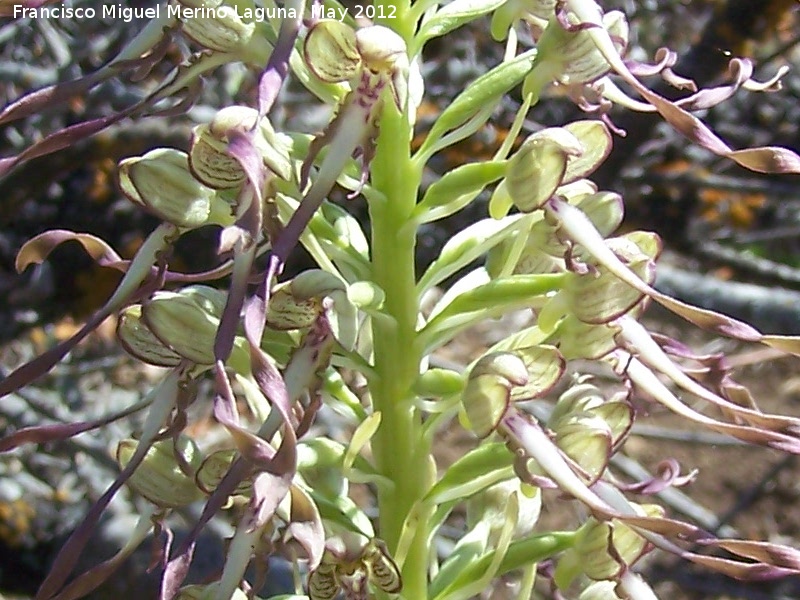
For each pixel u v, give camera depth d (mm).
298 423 210
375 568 220
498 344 233
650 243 234
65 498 582
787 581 562
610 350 227
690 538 205
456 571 241
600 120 231
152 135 549
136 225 633
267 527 210
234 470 192
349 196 203
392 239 227
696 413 218
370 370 231
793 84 696
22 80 542
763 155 207
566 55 225
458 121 226
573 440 221
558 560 255
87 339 624
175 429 218
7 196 566
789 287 639
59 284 625
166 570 188
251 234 195
